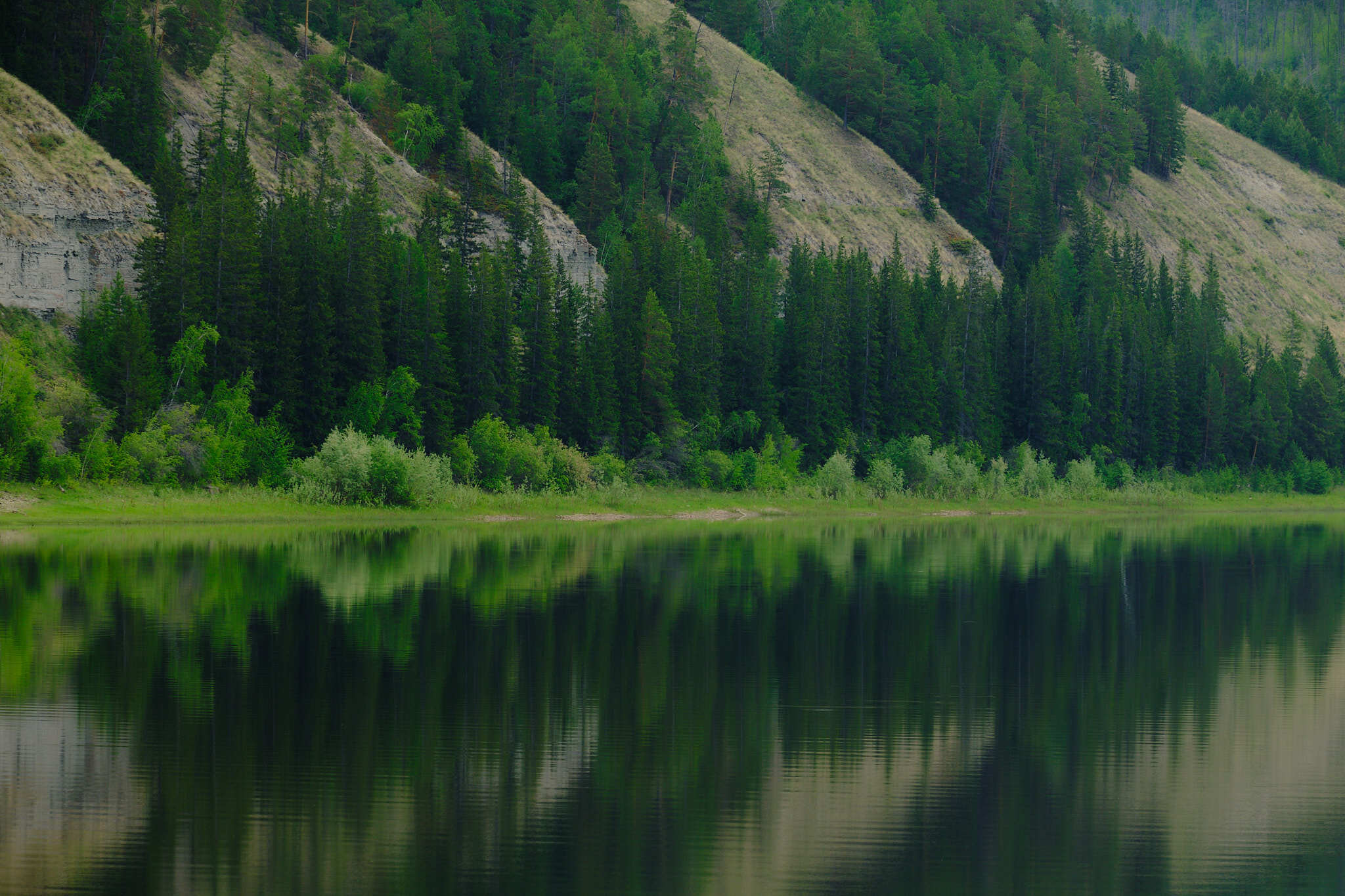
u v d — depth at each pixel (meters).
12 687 28.05
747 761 24.14
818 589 49.75
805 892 17.52
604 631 37.94
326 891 17.00
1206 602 50.19
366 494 84.50
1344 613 47.38
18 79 95.81
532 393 105.25
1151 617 45.47
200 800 20.62
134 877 17.33
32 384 71.75
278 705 27.00
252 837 19.00
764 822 20.52
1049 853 19.50
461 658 32.84
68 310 86.44
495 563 56.75
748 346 123.88
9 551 54.75
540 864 18.28
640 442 112.81
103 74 111.38
